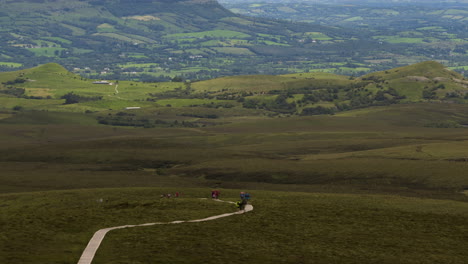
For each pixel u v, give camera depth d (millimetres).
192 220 125188
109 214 131250
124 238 109625
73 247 103125
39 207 143375
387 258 102188
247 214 131875
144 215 129625
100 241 107250
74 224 121312
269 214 132250
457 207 145250
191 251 102250
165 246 104625
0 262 92438
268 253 102625
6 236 110688
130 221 123812
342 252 104812
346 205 144625
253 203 145125
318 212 135500
